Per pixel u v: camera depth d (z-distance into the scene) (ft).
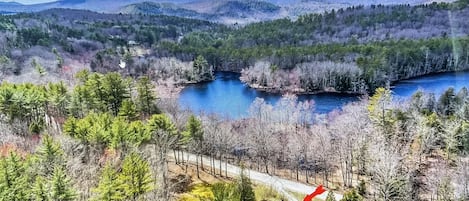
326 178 216.13
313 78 414.00
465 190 158.40
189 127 210.38
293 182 212.02
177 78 467.11
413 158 204.74
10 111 211.82
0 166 124.26
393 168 166.91
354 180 209.36
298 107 319.27
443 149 217.36
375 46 479.00
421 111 266.36
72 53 543.39
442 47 421.59
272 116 305.12
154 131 196.24
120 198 130.31
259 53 527.81
